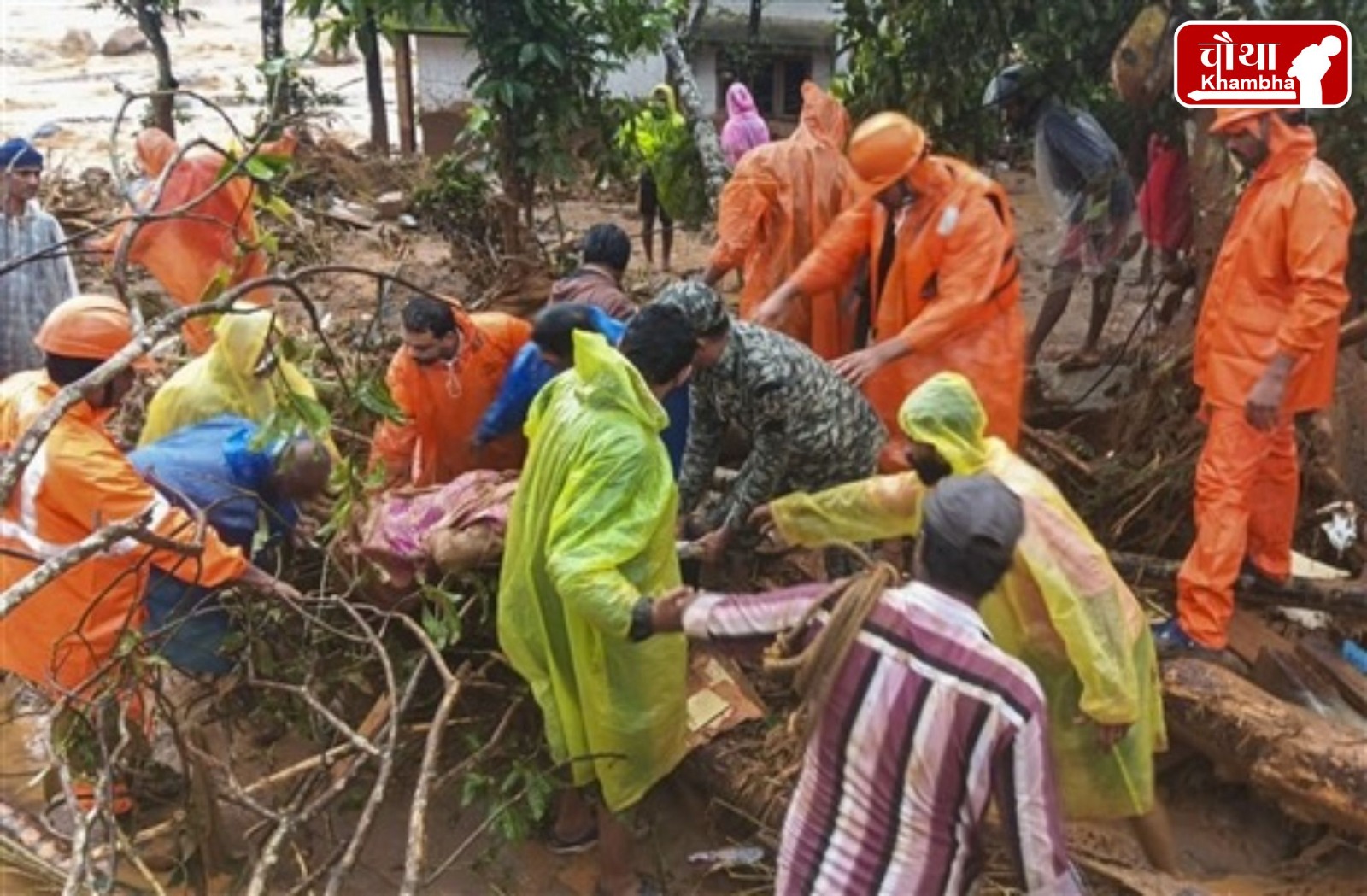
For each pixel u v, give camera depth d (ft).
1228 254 14.71
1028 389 21.59
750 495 14.61
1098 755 12.83
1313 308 13.82
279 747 16.10
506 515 14.40
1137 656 12.63
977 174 15.61
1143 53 19.81
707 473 15.37
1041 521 11.98
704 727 14.69
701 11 42.27
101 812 11.98
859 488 13.55
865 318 18.21
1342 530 18.06
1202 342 15.25
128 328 13.87
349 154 39.11
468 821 15.03
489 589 14.94
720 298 13.74
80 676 14.11
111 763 12.53
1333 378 15.05
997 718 8.78
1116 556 16.88
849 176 18.07
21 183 20.45
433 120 46.21
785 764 14.29
